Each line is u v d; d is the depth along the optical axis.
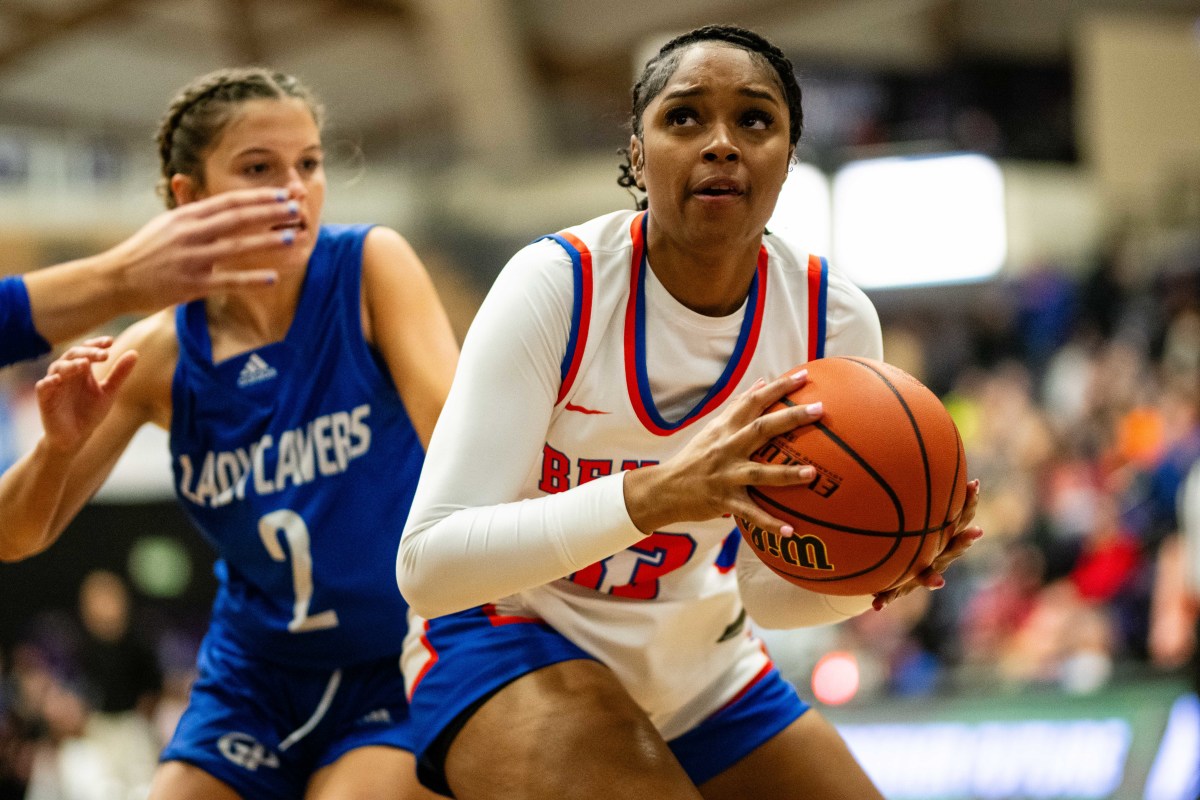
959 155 26.92
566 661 4.01
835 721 11.05
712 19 28.50
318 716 4.82
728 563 4.53
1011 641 13.37
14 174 27.11
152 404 4.94
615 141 30.22
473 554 3.52
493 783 3.87
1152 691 9.88
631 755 3.77
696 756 4.45
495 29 27.08
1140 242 25.39
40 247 26.66
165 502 15.26
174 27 28.25
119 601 13.36
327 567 4.66
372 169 31.28
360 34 29.02
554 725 3.82
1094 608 12.42
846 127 28.67
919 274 26.95
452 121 32.09
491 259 28.28
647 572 4.20
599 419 3.93
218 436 4.75
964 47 30.69
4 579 14.77
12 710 13.13
